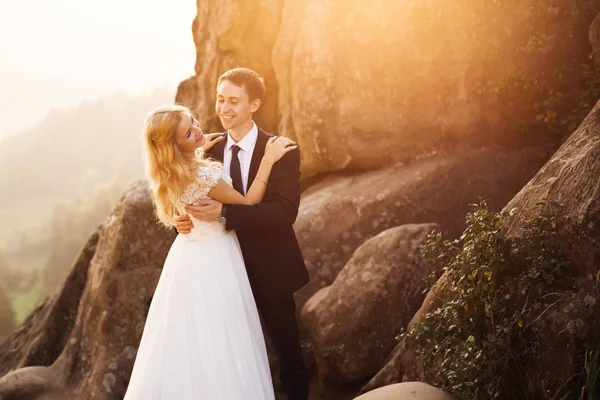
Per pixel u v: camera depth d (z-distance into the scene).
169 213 3.47
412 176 5.70
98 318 5.69
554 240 3.19
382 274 4.61
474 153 5.89
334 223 5.57
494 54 5.86
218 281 3.38
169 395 3.26
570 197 3.27
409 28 5.79
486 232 3.38
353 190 5.75
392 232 4.79
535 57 5.91
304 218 5.60
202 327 3.32
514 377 3.20
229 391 3.26
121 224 5.60
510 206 3.63
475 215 3.52
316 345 4.70
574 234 3.14
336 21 5.92
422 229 4.77
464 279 3.41
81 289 6.58
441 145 5.93
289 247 3.80
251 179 3.68
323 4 5.97
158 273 5.58
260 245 3.73
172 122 3.35
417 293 4.61
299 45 6.07
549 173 3.54
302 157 6.12
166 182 3.37
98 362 5.51
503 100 5.93
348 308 4.61
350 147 5.93
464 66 5.85
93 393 5.43
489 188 5.81
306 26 6.03
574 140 3.62
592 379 2.80
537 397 3.06
